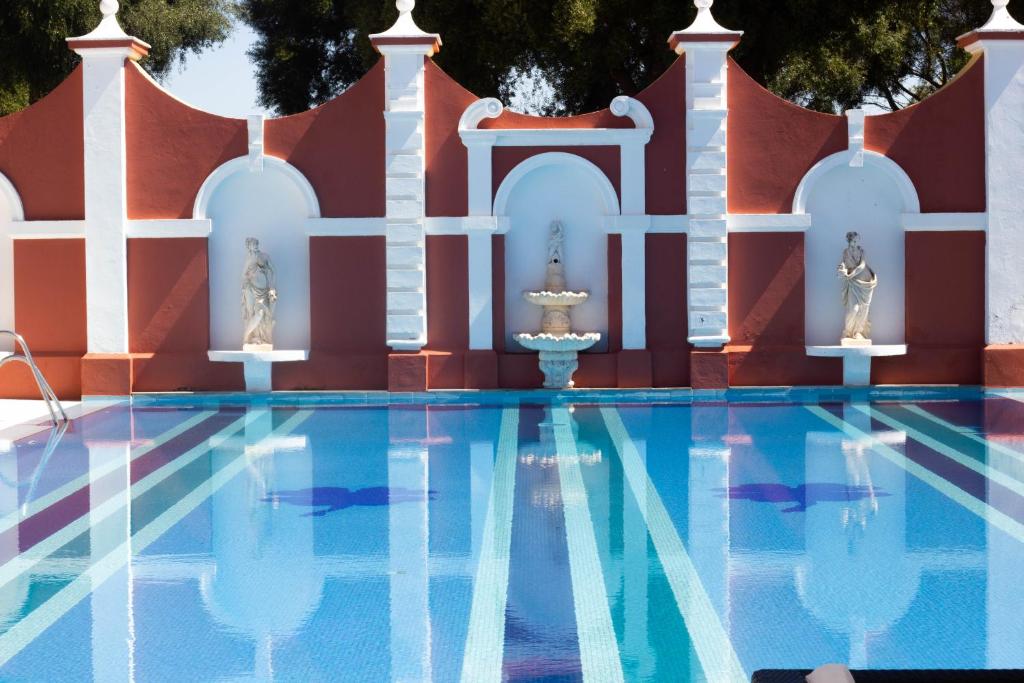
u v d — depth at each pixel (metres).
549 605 7.15
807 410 15.20
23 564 8.20
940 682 3.42
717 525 9.13
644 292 16.47
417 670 6.08
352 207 16.52
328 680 5.95
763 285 16.44
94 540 8.85
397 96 16.25
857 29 23.59
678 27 22.83
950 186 16.38
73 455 12.41
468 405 15.98
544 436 13.35
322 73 32.75
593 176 16.47
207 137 16.56
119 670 6.12
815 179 16.36
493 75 24.53
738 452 12.21
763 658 6.20
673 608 7.06
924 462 11.53
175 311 16.64
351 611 7.09
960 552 8.26
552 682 5.88
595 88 26.45
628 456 12.06
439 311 16.53
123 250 16.50
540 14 22.27
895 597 7.23
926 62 28.23
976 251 16.39
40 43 24.48
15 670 6.13
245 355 16.19
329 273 16.56
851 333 16.39
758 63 24.08
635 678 5.92
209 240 16.72
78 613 7.09
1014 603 7.08
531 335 16.20
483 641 6.52
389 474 11.27
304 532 9.05
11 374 16.84
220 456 12.29
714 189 16.17
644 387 16.45
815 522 9.19
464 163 16.44
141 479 11.12
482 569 7.97
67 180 16.64
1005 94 16.17
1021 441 12.64
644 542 8.64
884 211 16.61
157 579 7.80
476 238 16.42
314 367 16.62
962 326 16.47
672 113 16.39
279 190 16.78
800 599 7.22
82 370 16.47
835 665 3.35
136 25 27.05
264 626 6.82
